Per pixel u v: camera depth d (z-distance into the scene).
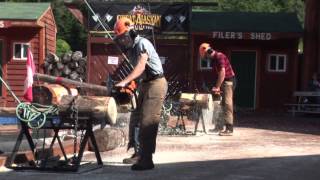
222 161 8.16
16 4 20.73
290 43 20.47
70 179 6.70
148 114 7.17
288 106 20.34
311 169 7.54
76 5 19.81
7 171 7.15
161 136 11.44
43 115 7.24
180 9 19.42
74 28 38.41
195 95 11.98
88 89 10.32
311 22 20.34
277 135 12.05
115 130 9.58
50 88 7.38
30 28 20.00
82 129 7.39
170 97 18.30
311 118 17.44
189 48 19.80
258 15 21.17
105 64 19.98
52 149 8.01
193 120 12.80
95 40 19.69
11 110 12.12
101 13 19.50
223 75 11.65
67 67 20.17
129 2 19.45
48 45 20.81
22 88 19.97
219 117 12.23
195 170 7.36
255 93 20.55
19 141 7.43
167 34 19.52
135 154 7.88
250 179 6.80
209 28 19.73
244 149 9.53
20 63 20.02
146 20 19.42
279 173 7.22
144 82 7.20
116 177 6.83
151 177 6.84
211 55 11.78
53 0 38.91
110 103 7.15
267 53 20.53
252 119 16.66
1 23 19.11
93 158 8.32
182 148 9.59
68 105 7.12
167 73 19.97
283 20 20.78
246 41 20.52
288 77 20.48
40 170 7.18
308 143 10.56
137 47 7.05
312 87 19.48
